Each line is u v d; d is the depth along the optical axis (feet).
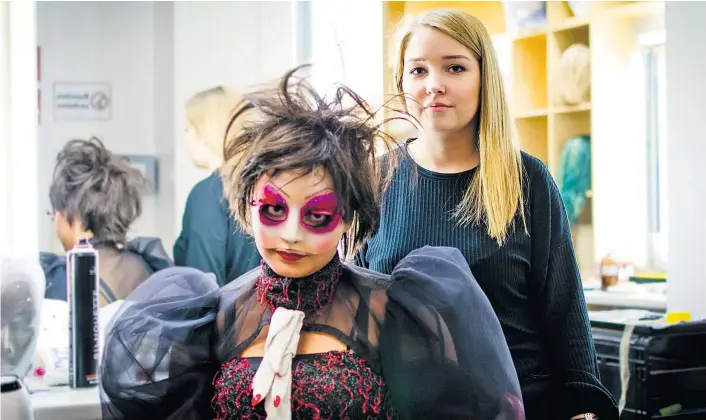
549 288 4.48
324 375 3.41
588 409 4.43
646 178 9.32
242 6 9.67
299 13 9.28
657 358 6.22
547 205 4.47
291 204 3.43
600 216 9.34
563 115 9.40
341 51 6.38
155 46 10.09
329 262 3.64
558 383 4.56
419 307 3.56
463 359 3.50
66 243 7.12
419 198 4.50
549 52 9.28
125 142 9.99
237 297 3.83
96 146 7.33
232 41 9.68
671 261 7.34
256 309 3.71
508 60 9.41
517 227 4.42
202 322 3.83
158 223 9.63
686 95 7.20
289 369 3.38
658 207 9.26
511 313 4.49
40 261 6.75
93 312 5.28
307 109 3.61
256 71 9.60
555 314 4.50
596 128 9.23
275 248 3.47
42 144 9.98
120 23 10.19
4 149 6.24
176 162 9.73
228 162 3.68
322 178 3.42
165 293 4.14
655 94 9.21
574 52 9.22
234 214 3.72
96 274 5.31
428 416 3.49
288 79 3.70
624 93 9.33
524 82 9.46
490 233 4.37
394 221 4.51
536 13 9.27
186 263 7.30
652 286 8.78
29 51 6.34
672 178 7.32
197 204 7.25
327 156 3.42
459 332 3.53
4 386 4.34
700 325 6.33
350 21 7.19
